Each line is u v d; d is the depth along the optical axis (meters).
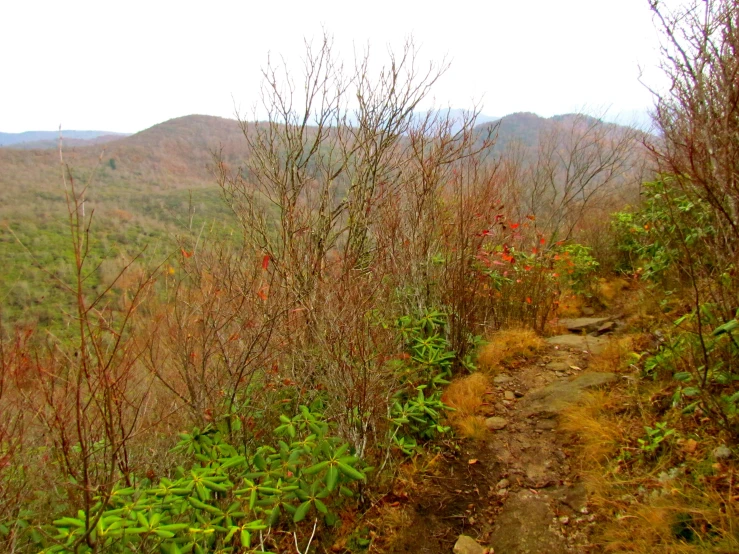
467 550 2.48
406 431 3.44
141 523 2.14
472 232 4.71
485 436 3.42
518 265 5.85
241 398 3.45
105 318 2.37
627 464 2.74
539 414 3.58
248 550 2.38
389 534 2.67
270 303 3.59
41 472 2.86
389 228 4.49
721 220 2.84
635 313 5.22
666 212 4.29
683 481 2.35
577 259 7.31
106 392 2.21
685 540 2.11
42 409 2.47
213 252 3.62
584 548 2.35
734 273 2.66
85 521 2.13
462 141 4.79
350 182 4.69
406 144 4.78
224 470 2.91
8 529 2.63
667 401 3.02
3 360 2.37
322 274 4.00
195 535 2.34
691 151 2.43
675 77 2.98
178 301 3.19
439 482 3.03
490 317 5.47
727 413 2.50
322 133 4.59
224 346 3.37
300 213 4.37
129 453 3.11
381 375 3.20
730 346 2.64
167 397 3.63
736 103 2.26
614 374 3.85
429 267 4.71
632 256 7.49
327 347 3.15
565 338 5.14
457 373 4.37
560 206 9.55
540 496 2.79
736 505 2.06
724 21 2.68
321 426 2.95
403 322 4.29
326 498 2.88
